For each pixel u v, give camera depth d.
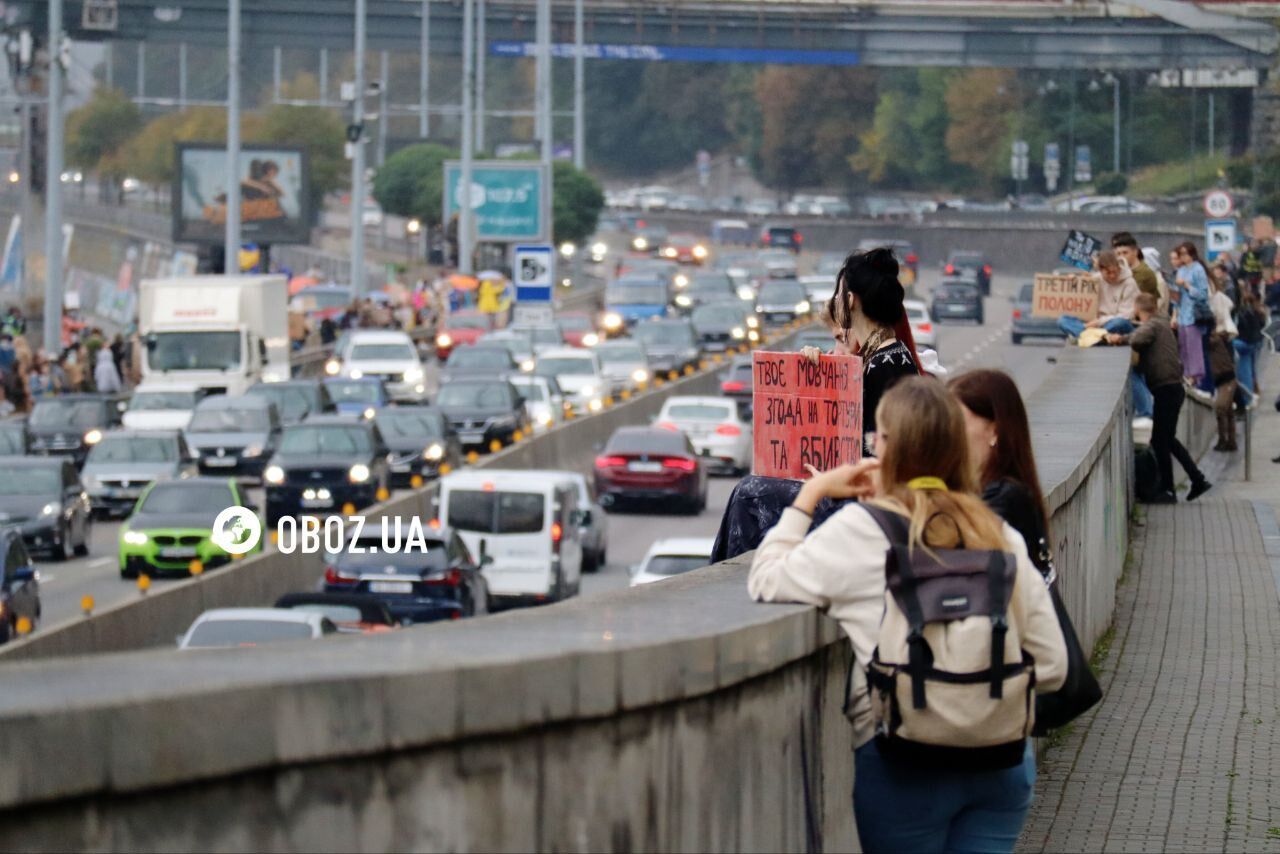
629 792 11.01
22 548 67.12
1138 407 53.38
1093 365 47.12
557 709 10.27
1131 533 44.09
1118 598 35.81
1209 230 86.88
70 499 94.50
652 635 11.38
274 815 8.88
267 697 8.79
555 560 80.31
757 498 16.27
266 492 103.12
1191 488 50.25
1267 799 21.45
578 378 153.50
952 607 11.92
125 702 8.30
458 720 9.64
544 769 10.31
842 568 12.28
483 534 80.44
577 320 198.88
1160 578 37.94
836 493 13.12
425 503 92.50
